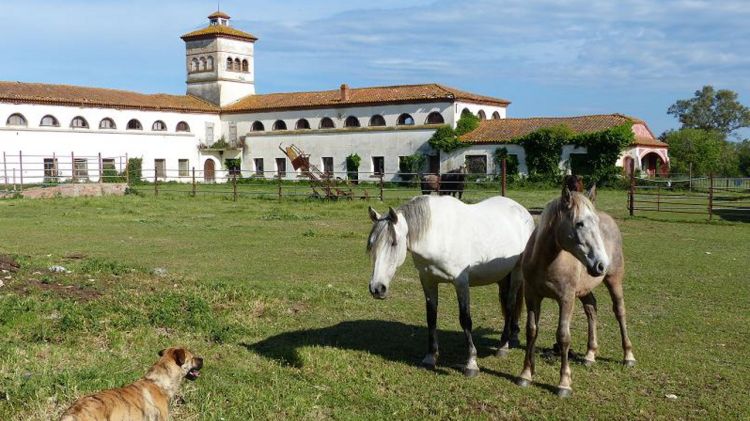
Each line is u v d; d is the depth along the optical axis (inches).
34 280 440.5
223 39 2682.1
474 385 305.3
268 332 381.7
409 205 314.0
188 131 2564.0
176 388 230.8
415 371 322.7
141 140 2402.8
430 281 326.6
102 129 2292.1
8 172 2091.5
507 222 343.9
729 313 441.4
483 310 449.1
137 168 2352.4
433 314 330.3
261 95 2748.5
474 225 325.7
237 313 410.6
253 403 268.2
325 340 370.0
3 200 1397.6
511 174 2037.4
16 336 337.1
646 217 1082.1
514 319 364.5
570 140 1937.7
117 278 484.7
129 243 759.1
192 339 354.3
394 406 277.1
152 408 216.8
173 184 2265.0
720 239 821.9
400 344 367.6
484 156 2111.2
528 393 296.4
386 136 2320.4
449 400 286.7
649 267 614.5
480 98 2320.4
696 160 2460.6
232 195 1582.2
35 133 2133.4
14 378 271.6
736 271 593.9
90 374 280.4
